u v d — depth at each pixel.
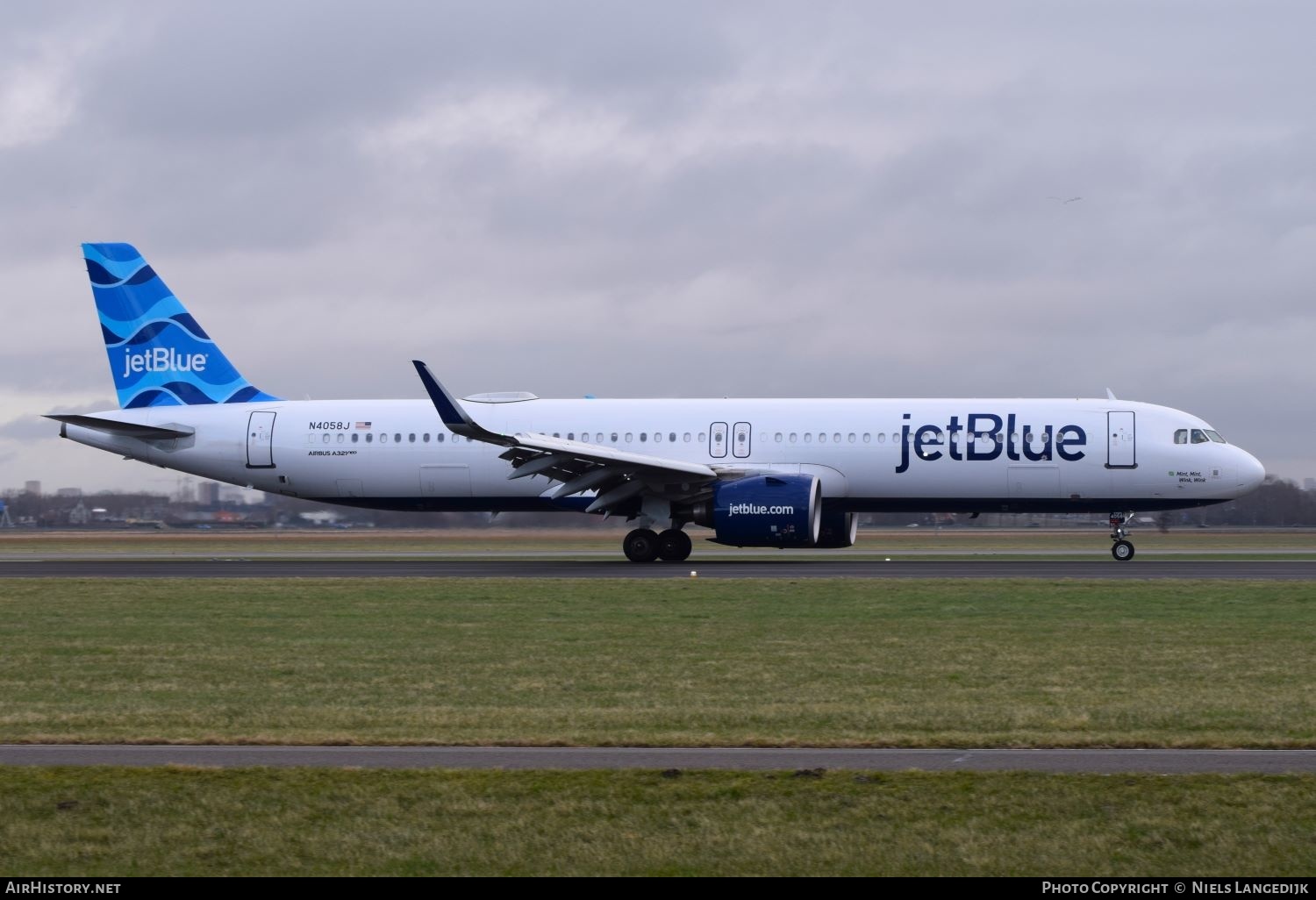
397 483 121.25
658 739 37.34
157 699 45.09
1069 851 28.59
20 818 30.67
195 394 127.06
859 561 117.06
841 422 113.50
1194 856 28.36
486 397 122.12
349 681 48.81
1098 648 56.16
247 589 86.25
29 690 47.09
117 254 127.81
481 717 41.28
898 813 30.61
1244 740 36.81
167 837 29.61
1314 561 113.25
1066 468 110.25
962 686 46.81
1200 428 110.69
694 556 127.25
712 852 28.67
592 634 61.69
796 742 36.91
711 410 116.50
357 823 30.34
